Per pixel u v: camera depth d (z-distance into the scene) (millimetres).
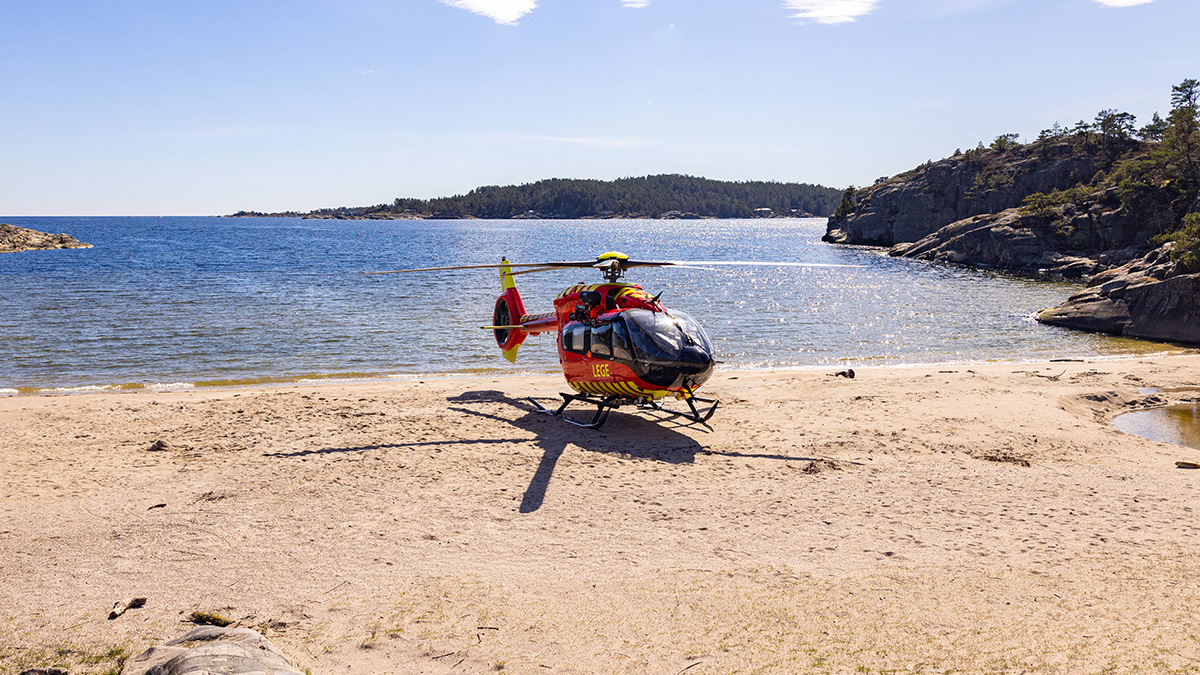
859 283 52125
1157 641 5078
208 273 52156
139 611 5750
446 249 102562
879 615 5629
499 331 16656
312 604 5898
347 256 81000
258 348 22547
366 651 5180
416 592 6129
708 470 9836
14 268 55344
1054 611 5645
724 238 160875
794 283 52062
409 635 5402
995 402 14289
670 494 8812
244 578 6375
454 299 36688
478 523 7773
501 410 13398
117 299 34562
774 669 4828
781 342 25875
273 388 16266
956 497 8789
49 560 6695
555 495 8711
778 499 8664
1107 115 102125
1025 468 10109
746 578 6398
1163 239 39312
